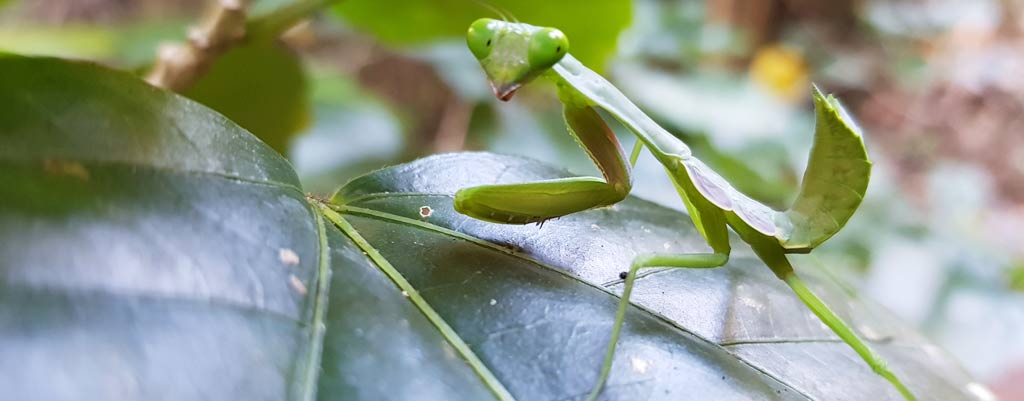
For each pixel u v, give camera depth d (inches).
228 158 4.7
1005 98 16.0
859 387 5.0
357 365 4.5
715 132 8.6
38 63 4.6
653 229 5.3
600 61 6.4
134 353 4.3
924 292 9.5
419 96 11.4
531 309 4.8
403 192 5.1
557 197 5.0
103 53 8.0
